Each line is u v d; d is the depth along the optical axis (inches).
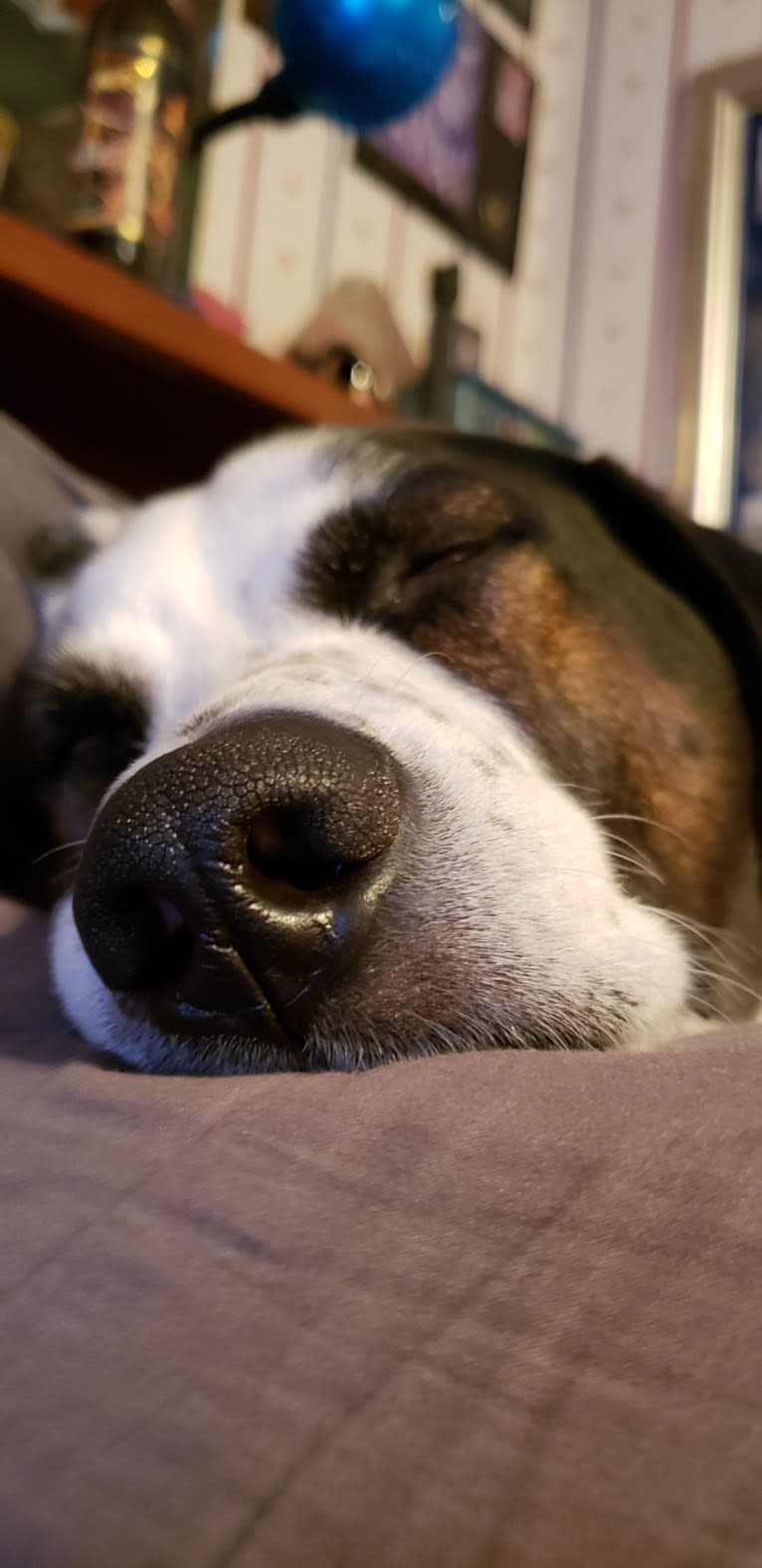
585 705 8.8
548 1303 3.3
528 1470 2.8
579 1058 5.0
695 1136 4.0
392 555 9.1
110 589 10.2
